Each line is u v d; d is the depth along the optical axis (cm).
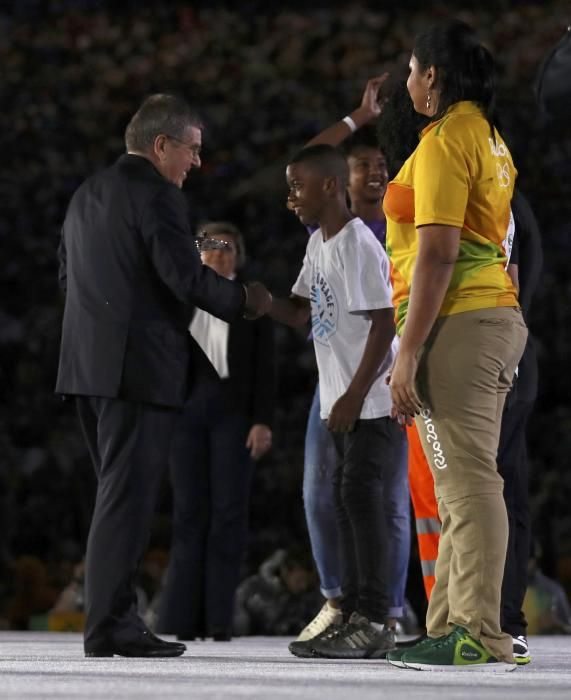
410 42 4912
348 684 621
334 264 1005
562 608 1850
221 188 4309
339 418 950
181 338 945
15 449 3375
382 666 798
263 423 1387
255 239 4181
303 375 3778
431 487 936
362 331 1001
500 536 748
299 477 3266
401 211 796
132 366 916
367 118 1192
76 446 3319
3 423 3550
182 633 1387
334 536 1119
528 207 996
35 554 3130
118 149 4519
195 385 1371
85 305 937
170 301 941
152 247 923
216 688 587
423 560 946
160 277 930
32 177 4394
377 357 954
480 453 746
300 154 1031
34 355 3684
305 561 1945
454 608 757
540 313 3959
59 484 3238
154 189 937
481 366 744
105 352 920
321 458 1118
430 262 734
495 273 761
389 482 1057
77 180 4416
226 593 1377
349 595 970
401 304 804
